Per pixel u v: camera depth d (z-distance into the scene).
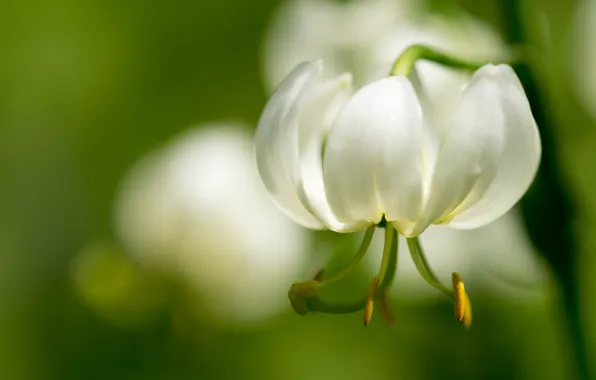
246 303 0.53
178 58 0.66
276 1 0.63
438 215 0.36
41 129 0.70
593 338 0.46
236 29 0.65
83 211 0.68
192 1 0.65
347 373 0.53
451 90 0.38
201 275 0.52
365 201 0.36
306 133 0.37
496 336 0.48
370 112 0.35
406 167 0.36
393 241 0.38
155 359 0.55
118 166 0.68
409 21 0.51
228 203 0.52
